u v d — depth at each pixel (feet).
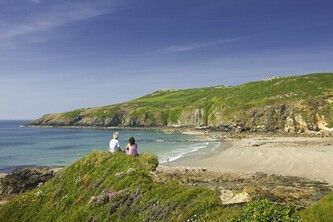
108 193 54.75
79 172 65.26
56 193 64.85
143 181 52.44
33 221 63.16
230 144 282.36
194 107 588.09
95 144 340.80
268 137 339.16
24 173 142.20
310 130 375.86
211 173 142.51
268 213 31.22
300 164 159.74
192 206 42.37
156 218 44.52
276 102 438.40
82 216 55.11
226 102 512.63
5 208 68.28
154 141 341.00
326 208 33.86
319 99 397.60
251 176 134.21
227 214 37.29
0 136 476.13
